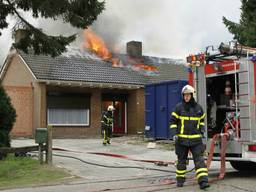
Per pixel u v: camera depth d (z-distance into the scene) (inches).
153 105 772.6
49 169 427.8
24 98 943.7
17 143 738.8
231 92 384.2
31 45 522.6
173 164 477.7
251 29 834.2
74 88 986.7
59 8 498.9
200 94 393.1
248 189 320.8
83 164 474.6
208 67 389.1
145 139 779.4
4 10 512.1
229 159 368.2
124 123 1064.8
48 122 951.6
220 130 393.1
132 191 319.6
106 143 738.8
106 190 325.7
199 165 327.9
